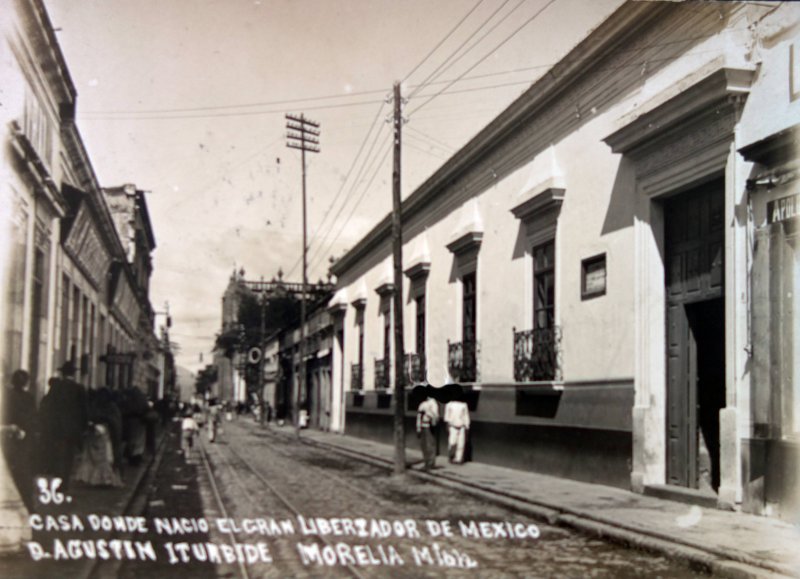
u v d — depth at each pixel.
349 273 32.62
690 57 10.39
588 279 12.90
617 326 11.91
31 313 12.04
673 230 11.23
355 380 29.44
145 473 14.73
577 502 10.27
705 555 7.05
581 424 12.84
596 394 12.43
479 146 17.03
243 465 17.42
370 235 27.42
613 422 11.91
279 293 61.12
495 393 16.34
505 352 15.99
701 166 10.12
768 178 8.80
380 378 25.80
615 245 12.08
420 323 22.31
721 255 10.14
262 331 47.88
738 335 9.33
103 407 11.89
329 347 36.03
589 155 12.96
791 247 8.62
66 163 14.01
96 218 16.73
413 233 23.09
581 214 13.14
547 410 14.05
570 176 13.56
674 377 11.08
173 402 43.47
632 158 11.66
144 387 37.53
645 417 11.09
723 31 9.71
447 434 19.00
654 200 11.30
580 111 13.24
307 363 42.47
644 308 11.28
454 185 19.31
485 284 17.27
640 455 11.13
